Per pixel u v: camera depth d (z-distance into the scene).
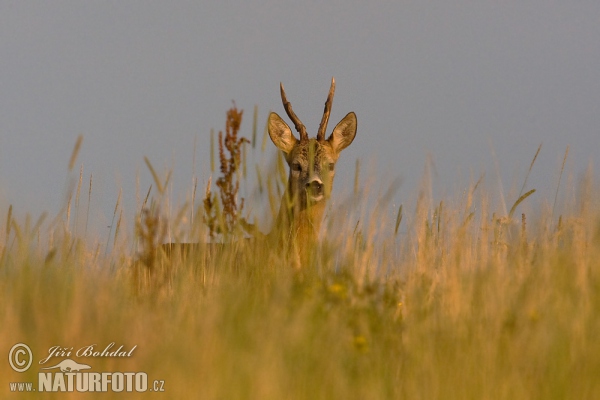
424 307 24.64
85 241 26.88
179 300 25.73
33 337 21.58
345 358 22.02
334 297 24.47
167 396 20.17
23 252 25.00
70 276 25.05
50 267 24.95
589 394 21.50
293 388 20.42
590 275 25.92
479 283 25.08
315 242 29.53
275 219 30.48
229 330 22.23
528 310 23.47
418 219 28.48
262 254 29.48
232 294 24.80
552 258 26.88
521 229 29.75
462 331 22.98
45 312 22.34
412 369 22.09
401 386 21.52
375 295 25.44
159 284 27.50
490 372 21.59
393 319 25.00
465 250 28.16
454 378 21.45
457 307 24.02
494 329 22.92
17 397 19.89
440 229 28.92
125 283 27.09
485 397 21.00
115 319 22.77
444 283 26.30
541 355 22.17
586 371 21.84
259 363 20.62
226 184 30.08
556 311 23.77
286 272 27.42
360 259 27.53
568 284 25.27
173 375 20.55
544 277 25.45
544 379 21.80
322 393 20.61
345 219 28.03
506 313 23.52
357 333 23.27
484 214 29.70
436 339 22.89
